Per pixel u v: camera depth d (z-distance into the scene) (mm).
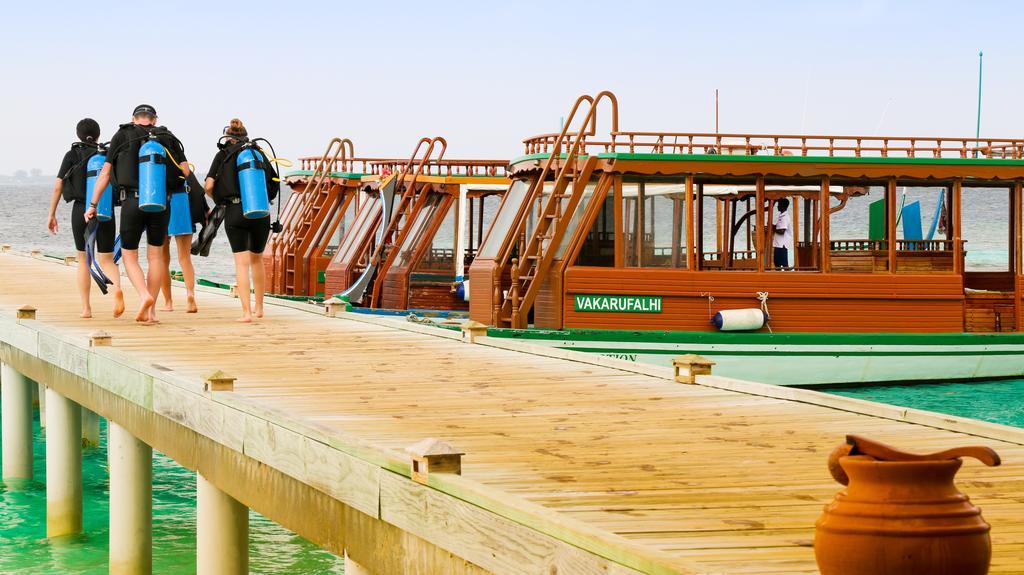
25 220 143750
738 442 7367
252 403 7840
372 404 8891
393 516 5949
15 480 15453
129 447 10656
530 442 7348
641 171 19469
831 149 20344
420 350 12766
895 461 3439
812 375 20531
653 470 6465
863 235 78312
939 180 21391
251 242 15719
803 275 20438
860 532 3416
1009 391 21484
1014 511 5504
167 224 15070
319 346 13039
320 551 12086
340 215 30078
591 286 19438
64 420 12961
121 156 14484
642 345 19453
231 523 8672
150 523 10820
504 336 19031
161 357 11672
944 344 21297
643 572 4141
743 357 19984
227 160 15461
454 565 5410
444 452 5668
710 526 5176
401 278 25734
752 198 22828
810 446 7211
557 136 20328
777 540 4918
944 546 3361
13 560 12047
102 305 17422
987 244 72625
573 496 5809
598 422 8133
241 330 14586
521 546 4859
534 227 20281
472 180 26281
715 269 21531
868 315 20828
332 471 6617
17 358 14711
